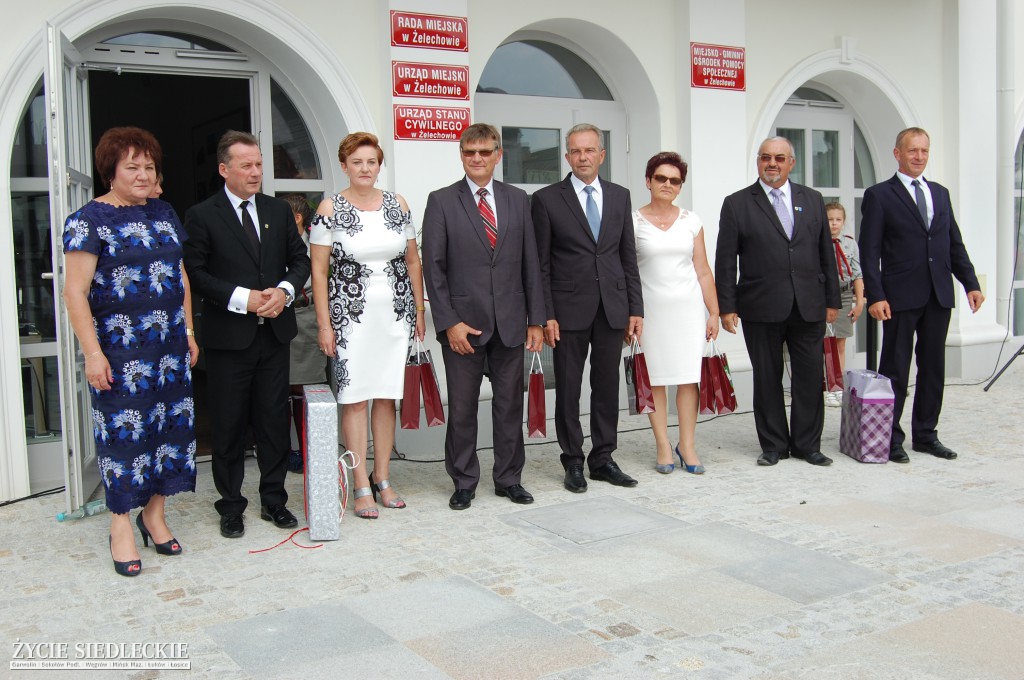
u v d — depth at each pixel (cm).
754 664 288
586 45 694
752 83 732
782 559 384
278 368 443
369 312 450
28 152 510
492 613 330
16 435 493
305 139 602
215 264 425
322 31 563
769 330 549
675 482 517
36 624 328
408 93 577
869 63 789
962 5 826
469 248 464
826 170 837
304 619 328
